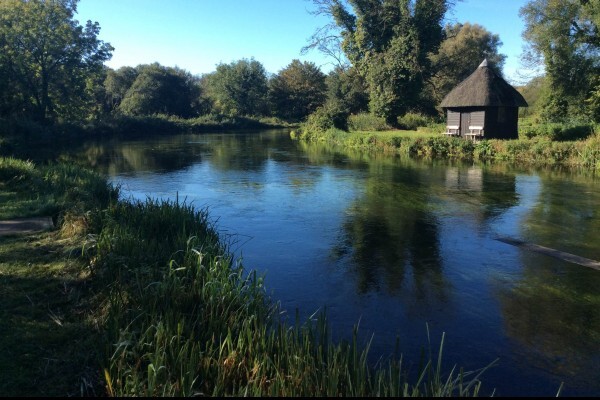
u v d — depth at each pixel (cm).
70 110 4166
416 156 2395
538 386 436
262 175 1736
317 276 713
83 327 450
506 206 1188
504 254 819
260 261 779
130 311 458
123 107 6159
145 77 6438
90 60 4088
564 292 657
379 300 629
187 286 532
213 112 6638
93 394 353
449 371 459
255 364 383
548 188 1430
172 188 1448
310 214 1108
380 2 3738
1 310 478
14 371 374
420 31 3556
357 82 4288
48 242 702
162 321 433
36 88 3775
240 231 959
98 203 932
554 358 487
